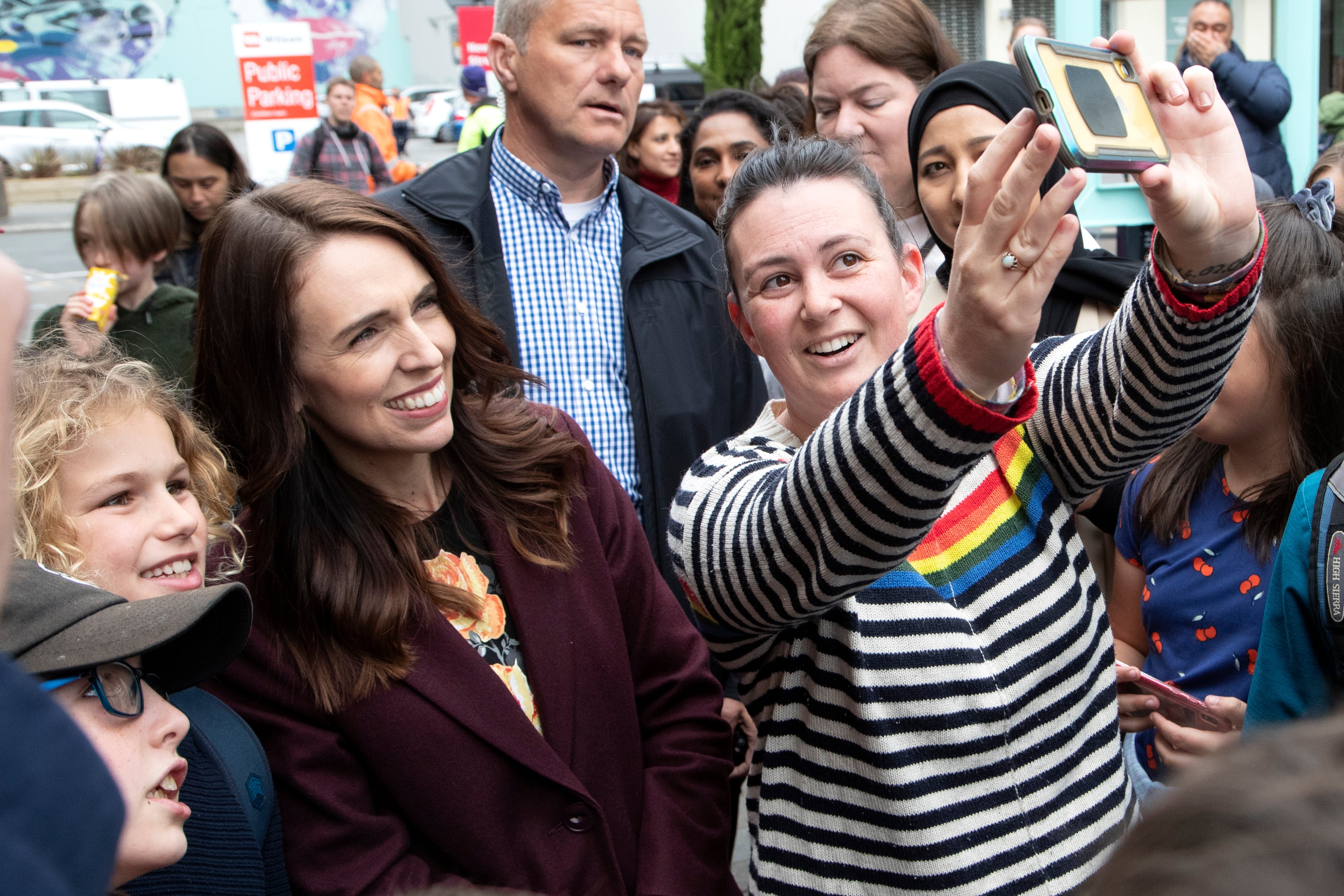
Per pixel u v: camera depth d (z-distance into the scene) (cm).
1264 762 46
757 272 143
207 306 157
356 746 148
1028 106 232
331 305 148
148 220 352
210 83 3102
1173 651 188
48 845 51
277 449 151
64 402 133
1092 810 138
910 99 289
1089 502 218
